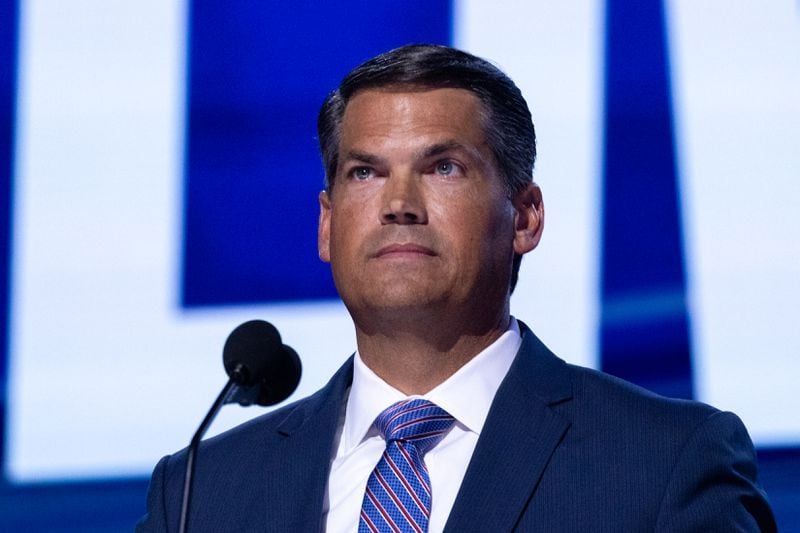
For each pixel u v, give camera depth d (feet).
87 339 34.76
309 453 22.35
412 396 22.16
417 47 22.43
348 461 22.13
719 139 34.63
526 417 21.45
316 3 36.24
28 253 34.99
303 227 35.53
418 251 21.31
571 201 34.71
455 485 21.31
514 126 22.82
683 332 34.09
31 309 34.81
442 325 21.85
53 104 35.65
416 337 21.98
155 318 34.94
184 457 23.57
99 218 35.22
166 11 36.17
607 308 34.37
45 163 35.37
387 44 36.01
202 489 22.65
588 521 20.16
